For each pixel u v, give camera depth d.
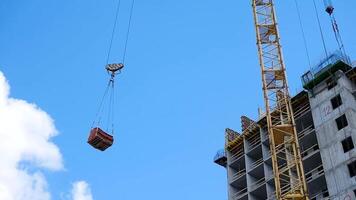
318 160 81.62
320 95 85.31
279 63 79.38
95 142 66.88
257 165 90.81
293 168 75.00
